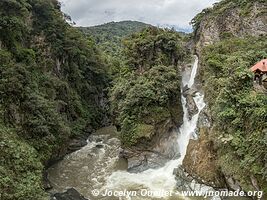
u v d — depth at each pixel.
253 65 20.81
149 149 23.59
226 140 17.25
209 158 19.41
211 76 23.27
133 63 29.84
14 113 21.83
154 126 24.08
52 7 34.75
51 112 24.98
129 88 26.83
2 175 15.47
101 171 23.30
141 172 22.47
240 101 17.38
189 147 21.70
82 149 29.36
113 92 28.83
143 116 24.61
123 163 24.64
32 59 27.73
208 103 22.52
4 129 19.92
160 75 26.02
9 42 25.64
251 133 16.56
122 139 24.88
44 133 22.97
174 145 23.89
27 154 18.89
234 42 26.20
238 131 17.30
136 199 18.47
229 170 17.06
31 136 22.38
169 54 29.67
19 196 15.09
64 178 22.09
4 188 14.89
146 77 26.78
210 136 19.88
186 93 27.44
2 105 21.20
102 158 26.33
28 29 28.95
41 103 23.75
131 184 20.67
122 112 25.41
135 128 24.23
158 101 24.86
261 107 16.39
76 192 19.23
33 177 17.28
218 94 20.38
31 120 22.56
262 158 15.26
